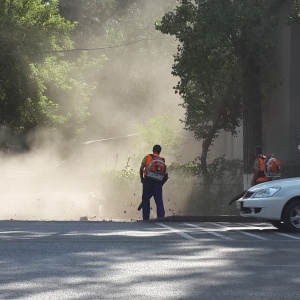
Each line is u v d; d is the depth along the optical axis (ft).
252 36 80.28
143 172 69.21
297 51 91.81
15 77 121.90
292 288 31.27
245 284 32.19
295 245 46.78
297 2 84.74
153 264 37.83
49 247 44.47
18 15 124.67
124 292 30.14
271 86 88.84
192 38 81.41
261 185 58.18
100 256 40.73
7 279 33.06
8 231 55.31
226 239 50.31
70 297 29.09
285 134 93.81
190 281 32.81
